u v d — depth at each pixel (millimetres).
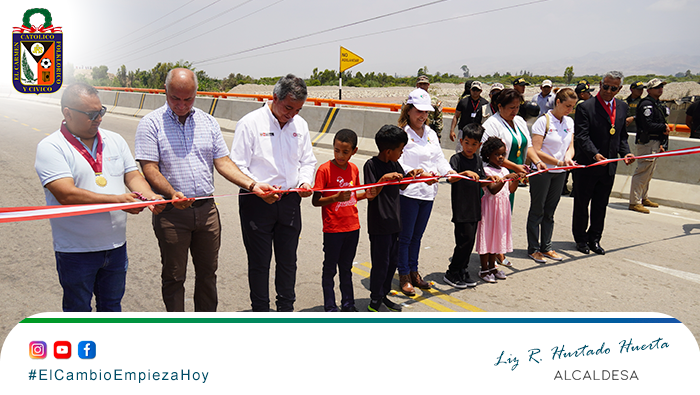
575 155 4984
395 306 3709
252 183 2734
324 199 3145
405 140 3309
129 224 5785
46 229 5434
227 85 46312
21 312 3447
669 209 6918
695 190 6875
